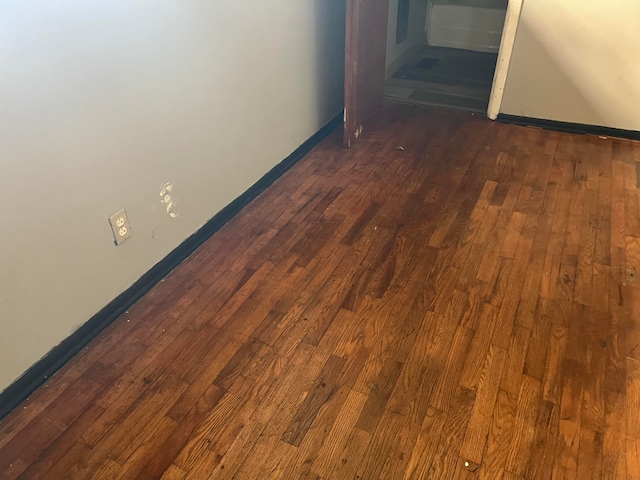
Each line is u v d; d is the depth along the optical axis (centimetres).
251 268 189
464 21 405
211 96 187
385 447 128
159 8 153
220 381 145
